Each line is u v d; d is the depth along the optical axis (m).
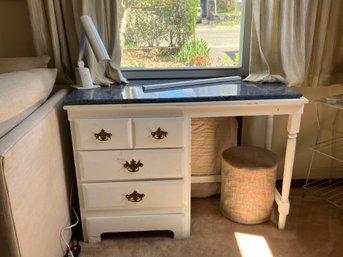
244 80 1.64
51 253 1.20
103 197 1.43
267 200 1.61
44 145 1.15
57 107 1.34
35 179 1.04
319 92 1.83
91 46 1.40
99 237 1.53
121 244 1.53
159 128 1.33
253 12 1.55
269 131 1.79
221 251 1.47
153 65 1.78
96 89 1.51
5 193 0.83
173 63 1.78
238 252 1.46
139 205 1.46
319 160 1.99
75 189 1.63
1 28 1.64
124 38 1.71
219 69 1.79
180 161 1.39
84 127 1.31
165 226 1.53
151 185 1.43
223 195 1.69
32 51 1.68
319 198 1.89
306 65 1.65
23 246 0.92
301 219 1.70
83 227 1.51
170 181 1.43
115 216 1.49
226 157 1.64
